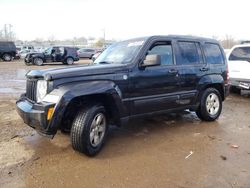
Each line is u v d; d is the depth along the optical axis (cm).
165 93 544
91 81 443
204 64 621
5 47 3081
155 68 524
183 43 593
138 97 502
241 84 970
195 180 366
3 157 429
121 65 485
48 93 416
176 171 392
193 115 708
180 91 573
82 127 418
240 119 680
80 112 428
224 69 666
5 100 865
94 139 439
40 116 407
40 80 432
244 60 968
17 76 1603
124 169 397
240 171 392
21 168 395
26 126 585
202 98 624
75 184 355
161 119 666
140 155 446
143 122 638
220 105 663
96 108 434
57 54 2653
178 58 573
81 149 428
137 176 377
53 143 489
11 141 498
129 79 484
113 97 458
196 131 575
